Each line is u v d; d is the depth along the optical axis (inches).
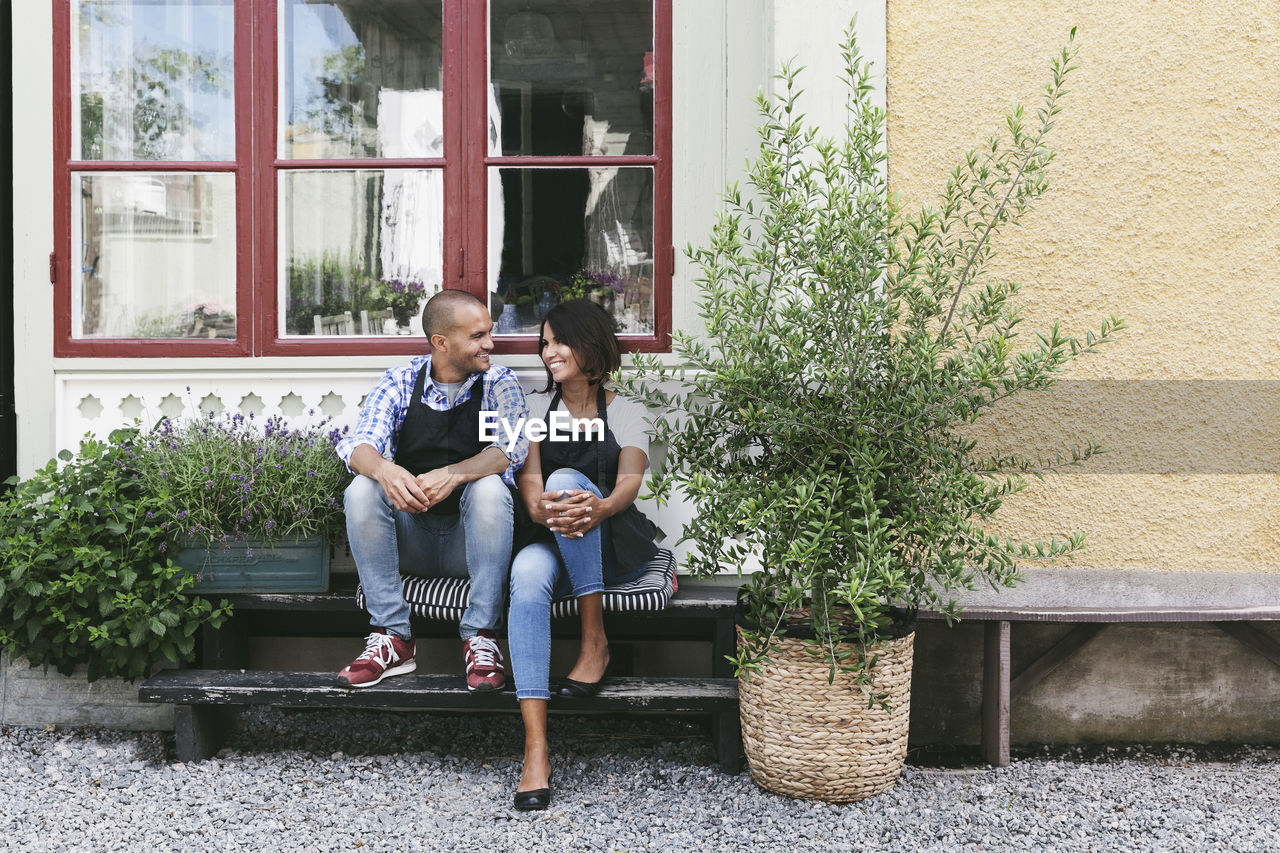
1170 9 119.0
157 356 131.3
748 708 106.1
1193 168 119.6
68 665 121.0
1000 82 119.7
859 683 97.6
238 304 131.6
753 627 103.0
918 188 120.3
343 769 114.6
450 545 116.6
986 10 119.6
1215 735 124.5
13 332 130.7
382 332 134.0
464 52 131.9
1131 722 124.6
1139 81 119.3
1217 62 119.1
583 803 105.7
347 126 133.6
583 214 132.7
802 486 92.8
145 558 117.3
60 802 106.3
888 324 100.8
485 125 132.5
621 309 132.9
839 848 95.7
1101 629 123.2
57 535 115.1
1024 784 111.5
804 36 120.1
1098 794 109.3
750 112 128.8
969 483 96.7
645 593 112.4
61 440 131.0
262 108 132.0
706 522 101.0
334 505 117.3
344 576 127.4
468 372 116.3
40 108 130.7
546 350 114.8
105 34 132.6
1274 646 119.7
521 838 98.2
